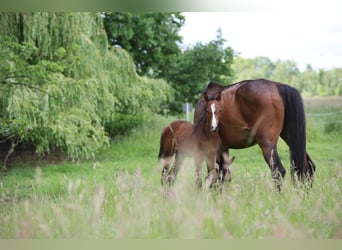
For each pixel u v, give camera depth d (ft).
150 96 61.16
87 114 48.96
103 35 57.31
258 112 27.04
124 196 19.38
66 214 18.42
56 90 43.29
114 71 58.03
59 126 45.83
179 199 17.78
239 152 54.90
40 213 17.72
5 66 34.58
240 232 15.24
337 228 15.92
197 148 27.50
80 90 45.91
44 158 56.90
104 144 56.80
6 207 23.85
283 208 18.25
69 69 48.88
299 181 23.93
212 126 25.34
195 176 26.40
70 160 56.54
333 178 22.85
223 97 28.04
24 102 42.32
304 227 14.93
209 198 20.65
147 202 17.29
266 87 27.25
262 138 27.09
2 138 55.67
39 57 49.44
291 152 26.66
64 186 35.04
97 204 15.69
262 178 23.91
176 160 30.73
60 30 50.47
